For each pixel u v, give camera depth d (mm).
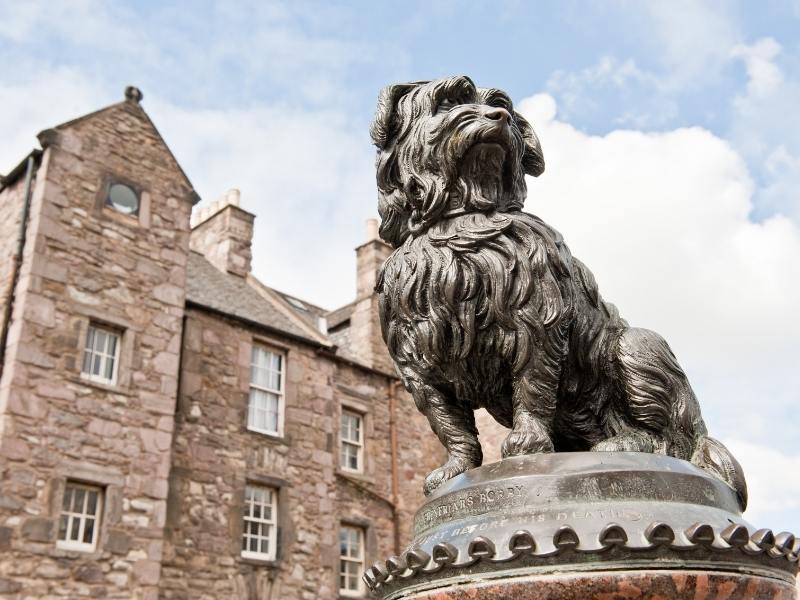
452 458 2281
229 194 19078
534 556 1642
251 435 14516
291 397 15539
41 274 11977
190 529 13016
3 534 10414
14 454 10828
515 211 2309
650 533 1604
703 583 1602
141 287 13195
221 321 14805
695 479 1823
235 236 18688
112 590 11203
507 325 2096
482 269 2131
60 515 11102
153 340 13047
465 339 2148
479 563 1690
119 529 11562
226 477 13844
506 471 1885
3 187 13180
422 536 1956
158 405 12711
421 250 2242
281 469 14773
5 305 11742
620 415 2301
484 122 2203
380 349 18266
